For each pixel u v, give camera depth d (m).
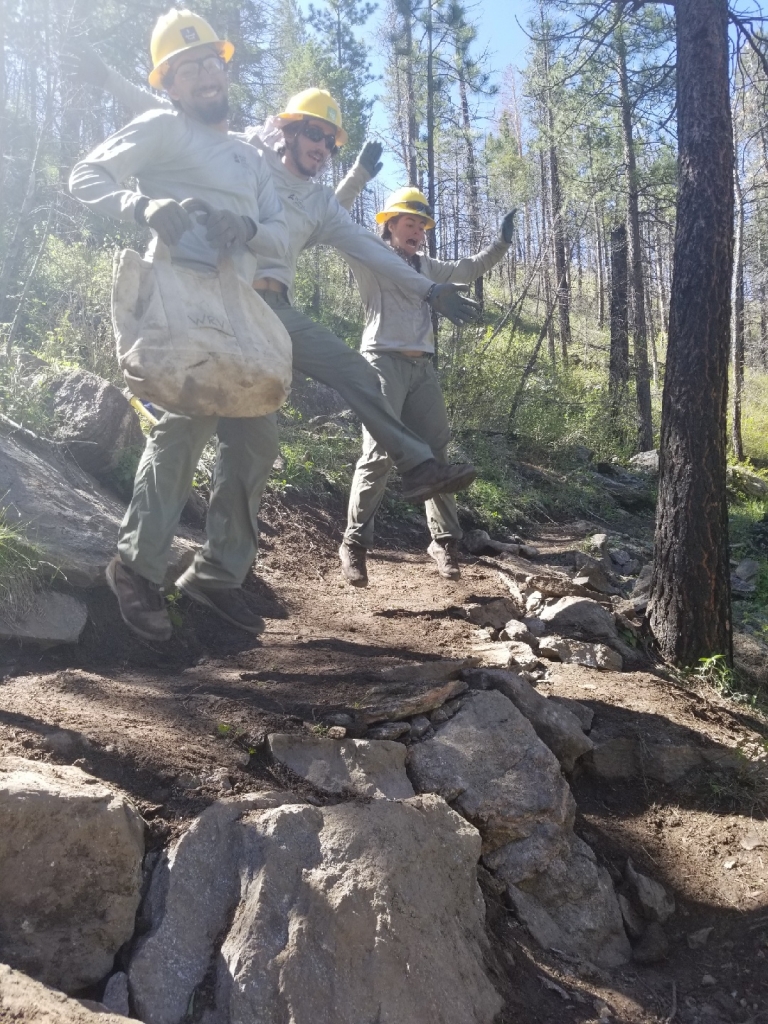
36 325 8.45
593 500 12.65
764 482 17.25
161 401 3.14
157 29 3.55
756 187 18.27
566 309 22.14
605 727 4.84
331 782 3.43
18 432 5.41
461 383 13.36
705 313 6.18
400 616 5.82
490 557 8.17
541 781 3.90
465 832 3.37
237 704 3.75
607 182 16.84
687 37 6.24
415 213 5.59
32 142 9.59
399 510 8.96
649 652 6.33
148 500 3.51
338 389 3.89
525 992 3.18
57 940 2.61
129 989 2.59
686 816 4.55
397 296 5.49
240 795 3.15
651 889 3.95
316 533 7.64
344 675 4.29
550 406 14.86
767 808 4.65
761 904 3.97
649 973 3.59
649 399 17.19
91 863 2.72
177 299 3.14
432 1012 2.76
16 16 8.47
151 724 3.50
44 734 3.23
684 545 6.24
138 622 3.55
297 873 2.88
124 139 3.31
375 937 2.79
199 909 2.81
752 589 10.26
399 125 25.52
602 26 8.39
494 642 5.58
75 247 10.09
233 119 18.45
